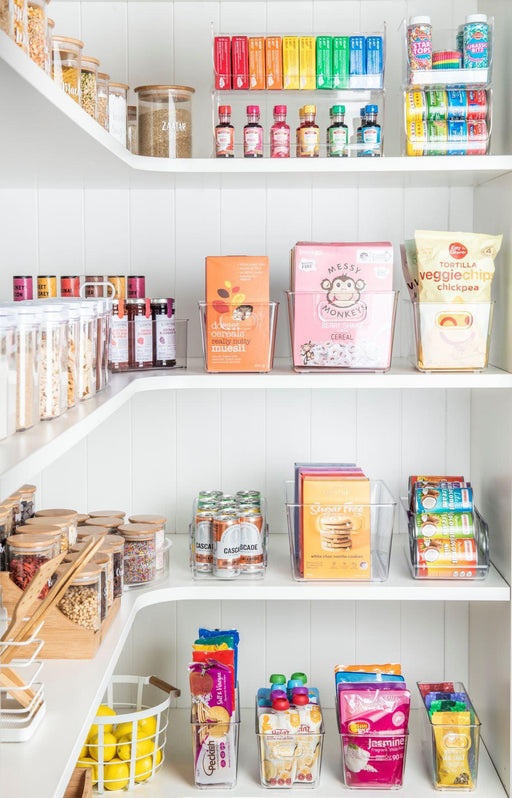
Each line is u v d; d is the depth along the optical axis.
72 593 1.54
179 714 2.42
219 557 2.05
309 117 2.03
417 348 2.07
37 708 1.29
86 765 2.02
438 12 2.31
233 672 2.04
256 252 2.37
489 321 2.04
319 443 2.42
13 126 1.30
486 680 2.26
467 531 2.09
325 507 2.04
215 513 2.09
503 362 2.13
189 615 2.44
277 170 1.99
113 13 2.31
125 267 2.37
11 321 1.11
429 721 2.09
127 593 1.96
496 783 2.10
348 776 2.04
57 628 1.55
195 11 2.31
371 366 2.05
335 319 2.03
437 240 2.03
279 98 2.11
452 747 2.04
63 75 1.54
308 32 2.31
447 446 2.43
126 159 1.80
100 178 2.08
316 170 1.99
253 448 2.42
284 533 2.46
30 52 1.22
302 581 2.06
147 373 2.06
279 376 2.00
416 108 2.02
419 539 2.09
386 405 2.41
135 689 2.44
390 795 2.02
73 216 2.35
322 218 2.35
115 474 2.42
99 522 2.02
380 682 2.09
